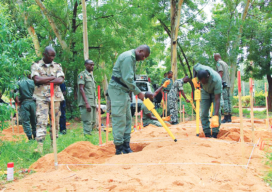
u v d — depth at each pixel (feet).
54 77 16.58
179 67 57.72
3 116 17.88
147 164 11.70
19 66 18.34
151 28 53.21
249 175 10.32
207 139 17.54
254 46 55.36
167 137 19.49
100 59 46.32
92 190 8.96
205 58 45.39
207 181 9.66
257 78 60.39
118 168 11.62
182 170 10.50
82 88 21.77
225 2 47.21
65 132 28.89
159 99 45.70
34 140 21.93
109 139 22.58
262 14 58.34
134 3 48.78
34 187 9.62
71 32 42.42
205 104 18.84
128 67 14.40
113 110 15.03
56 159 12.42
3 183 10.68
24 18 41.81
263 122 27.40
